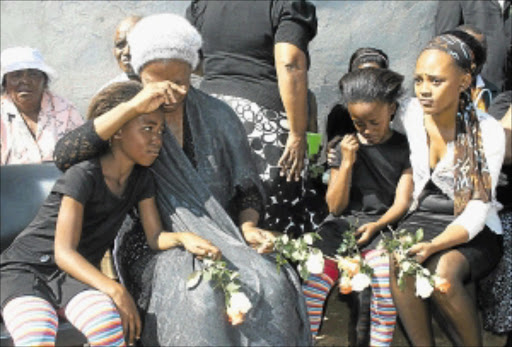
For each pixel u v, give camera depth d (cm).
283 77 325
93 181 259
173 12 501
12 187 296
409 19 512
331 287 324
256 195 295
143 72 274
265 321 251
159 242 271
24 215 295
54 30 494
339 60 512
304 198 344
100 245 274
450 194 314
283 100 327
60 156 260
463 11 487
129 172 269
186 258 259
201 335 246
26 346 238
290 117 328
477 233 299
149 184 278
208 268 249
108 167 264
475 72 311
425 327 299
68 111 419
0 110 405
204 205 275
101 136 255
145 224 277
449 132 312
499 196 346
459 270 291
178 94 256
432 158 319
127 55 359
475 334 292
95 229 269
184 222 273
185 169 277
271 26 336
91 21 496
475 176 304
